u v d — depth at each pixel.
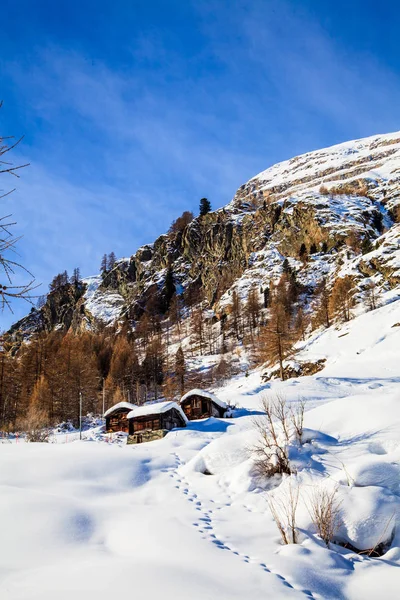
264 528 10.22
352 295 84.19
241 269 138.50
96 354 110.38
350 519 9.70
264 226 142.12
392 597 7.13
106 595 5.84
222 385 70.75
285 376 60.06
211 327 117.94
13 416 60.00
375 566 8.42
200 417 35.28
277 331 56.59
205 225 170.00
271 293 112.19
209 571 7.18
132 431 31.66
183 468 16.03
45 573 6.93
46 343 73.94
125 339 121.44
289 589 6.91
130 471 15.52
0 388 57.75
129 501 12.60
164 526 9.85
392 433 13.84
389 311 68.44
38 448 19.00
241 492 12.95
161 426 30.73
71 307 187.00
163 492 13.40
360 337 62.53
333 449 13.87
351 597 7.19
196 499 12.80
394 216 128.75
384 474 11.12
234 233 150.12
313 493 10.90
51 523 9.71
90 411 65.94
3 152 3.94
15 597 5.86
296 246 126.19
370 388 39.38
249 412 35.00
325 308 84.06
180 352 92.69
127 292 179.75
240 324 108.88
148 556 8.11
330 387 40.91
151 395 84.12
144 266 184.25
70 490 13.14
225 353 95.88
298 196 142.12
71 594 5.87
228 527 10.27
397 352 52.16
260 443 15.20
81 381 67.38
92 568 7.04
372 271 89.31
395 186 142.38
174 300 145.25
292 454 13.63
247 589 6.59
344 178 189.62
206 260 157.00
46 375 67.44
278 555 8.48
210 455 15.88
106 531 9.77
